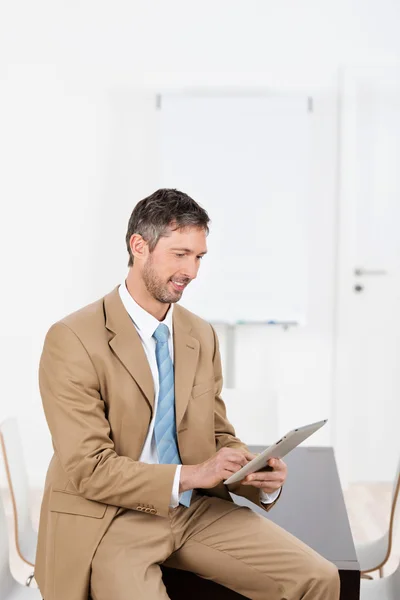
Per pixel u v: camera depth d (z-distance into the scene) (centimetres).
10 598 207
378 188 398
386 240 402
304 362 408
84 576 168
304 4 387
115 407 179
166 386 188
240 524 181
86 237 397
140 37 389
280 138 392
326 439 412
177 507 184
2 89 389
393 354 407
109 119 393
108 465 170
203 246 185
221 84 392
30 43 387
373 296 404
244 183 394
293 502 212
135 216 187
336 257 400
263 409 294
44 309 400
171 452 186
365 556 233
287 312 398
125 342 182
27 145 392
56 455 186
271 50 390
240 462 169
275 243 396
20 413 403
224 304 399
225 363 405
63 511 174
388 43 388
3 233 396
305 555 170
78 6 386
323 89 392
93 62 389
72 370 177
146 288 186
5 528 212
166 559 180
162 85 392
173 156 393
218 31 389
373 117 394
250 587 172
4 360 401
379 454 414
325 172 397
